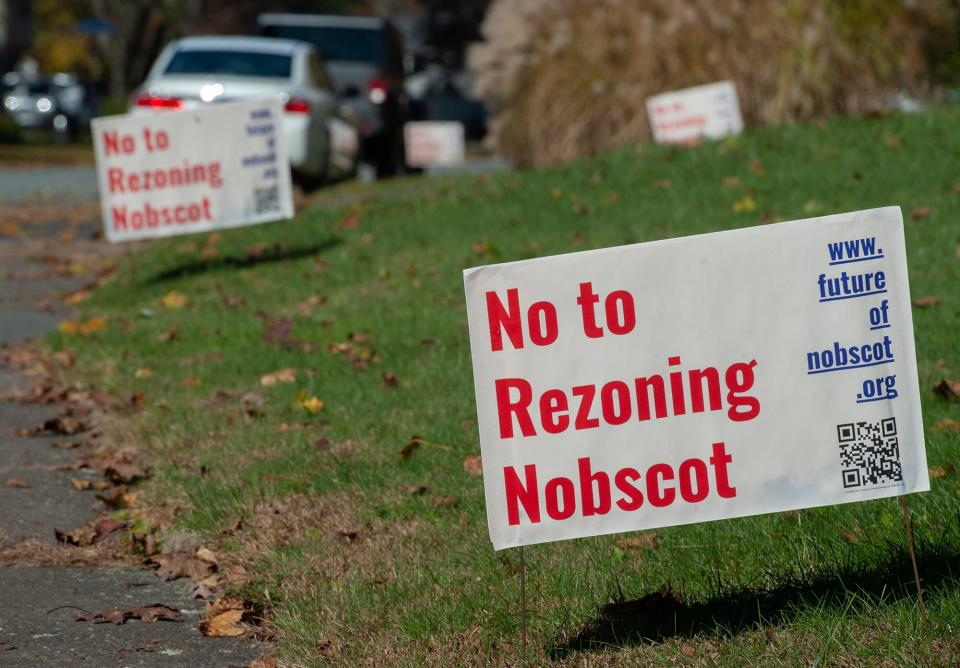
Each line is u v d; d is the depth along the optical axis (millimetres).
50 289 16656
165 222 15555
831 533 6508
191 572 7031
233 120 15367
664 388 5316
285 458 8547
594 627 5801
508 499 5273
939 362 9398
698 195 16156
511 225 16094
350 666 5613
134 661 5906
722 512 5371
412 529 7238
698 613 5828
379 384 10250
